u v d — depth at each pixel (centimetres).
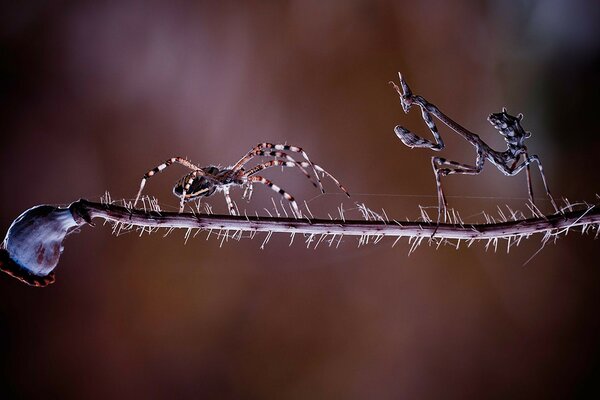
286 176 80
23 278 33
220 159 85
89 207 33
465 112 86
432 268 78
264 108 86
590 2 78
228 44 84
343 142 85
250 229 33
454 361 76
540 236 76
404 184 83
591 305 73
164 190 82
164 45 82
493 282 77
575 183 79
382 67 86
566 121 81
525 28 84
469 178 82
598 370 71
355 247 79
